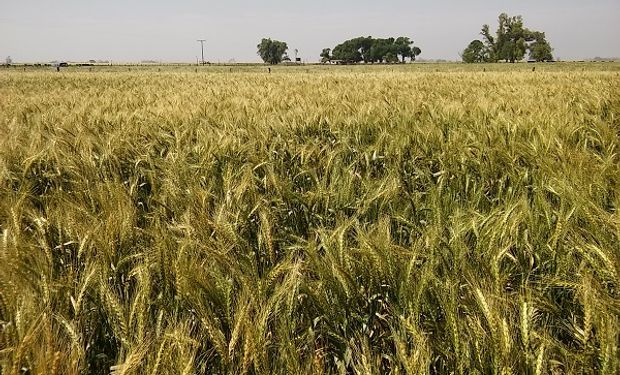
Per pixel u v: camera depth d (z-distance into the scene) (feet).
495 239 7.06
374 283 6.61
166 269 6.68
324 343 6.46
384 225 7.63
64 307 5.99
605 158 12.43
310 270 7.13
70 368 4.63
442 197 10.59
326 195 10.30
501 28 330.75
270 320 6.21
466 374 5.16
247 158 13.99
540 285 6.70
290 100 30.22
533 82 56.08
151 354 5.03
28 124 21.84
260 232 8.50
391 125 19.11
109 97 38.52
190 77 91.81
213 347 5.80
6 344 5.02
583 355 4.90
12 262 6.15
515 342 5.05
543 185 10.12
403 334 5.74
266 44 420.77
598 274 6.14
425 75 80.84
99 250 7.13
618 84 47.03
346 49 460.14
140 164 14.14
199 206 9.25
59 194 10.47
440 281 6.12
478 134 15.99
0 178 11.39
